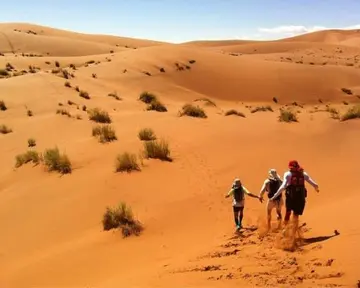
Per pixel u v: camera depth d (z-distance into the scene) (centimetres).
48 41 9988
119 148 1805
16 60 6031
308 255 748
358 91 6266
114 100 3741
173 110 3619
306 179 880
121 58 6275
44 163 1730
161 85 5356
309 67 6919
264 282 661
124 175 1481
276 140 1848
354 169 1431
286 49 15125
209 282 689
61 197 1381
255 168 1527
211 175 1480
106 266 916
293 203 871
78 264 939
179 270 771
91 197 1338
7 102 3094
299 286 632
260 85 6050
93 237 1090
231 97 5675
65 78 4253
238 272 714
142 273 807
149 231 1091
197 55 6669
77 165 1667
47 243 1107
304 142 1814
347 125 2070
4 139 2255
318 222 927
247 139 1873
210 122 2297
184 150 1748
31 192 1466
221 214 1161
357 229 812
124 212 1151
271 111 3566
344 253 710
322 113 2630
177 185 1393
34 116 2808
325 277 650
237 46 15900
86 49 10156
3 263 1013
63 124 2425
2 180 1662
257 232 956
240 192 997
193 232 1058
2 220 1288
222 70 6297
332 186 1304
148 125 2280
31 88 3497
